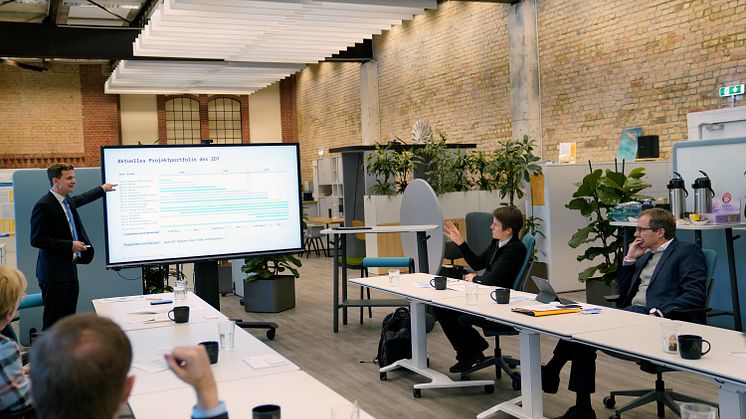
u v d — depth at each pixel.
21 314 6.33
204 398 1.38
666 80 8.39
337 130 16.88
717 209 5.28
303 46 10.25
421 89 13.33
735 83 7.55
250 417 1.99
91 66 16.89
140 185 5.45
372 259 6.62
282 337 6.40
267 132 19.20
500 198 9.66
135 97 17.66
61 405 1.08
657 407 4.03
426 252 6.32
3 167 16.16
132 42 11.55
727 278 5.55
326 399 2.17
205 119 18.31
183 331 3.34
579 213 8.26
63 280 5.22
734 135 7.14
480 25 11.46
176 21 8.33
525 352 3.64
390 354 5.06
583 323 3.17
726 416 2.40
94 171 6.58
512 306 3.68
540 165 8.45
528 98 10.41
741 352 2.56
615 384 4.62
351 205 12.37
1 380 2.20
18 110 16.31
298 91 19.11
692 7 7.98
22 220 6.30
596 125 9.48
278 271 7.93
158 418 2.04
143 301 4.38
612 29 9.10
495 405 4.18
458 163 9.94
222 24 8.61
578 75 9.71
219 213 5.71
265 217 5.87
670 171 8.30
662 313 3.71
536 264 8.20
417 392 4.46
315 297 8.54
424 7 8.28
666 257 3.98
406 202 7.17
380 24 8.99
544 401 4.27
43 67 15.97
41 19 13.31
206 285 5.78
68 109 16.77
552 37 10.12
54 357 1.09
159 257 5.53
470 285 4.51
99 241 6.61
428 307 6.34
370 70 14.98
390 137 14.64
